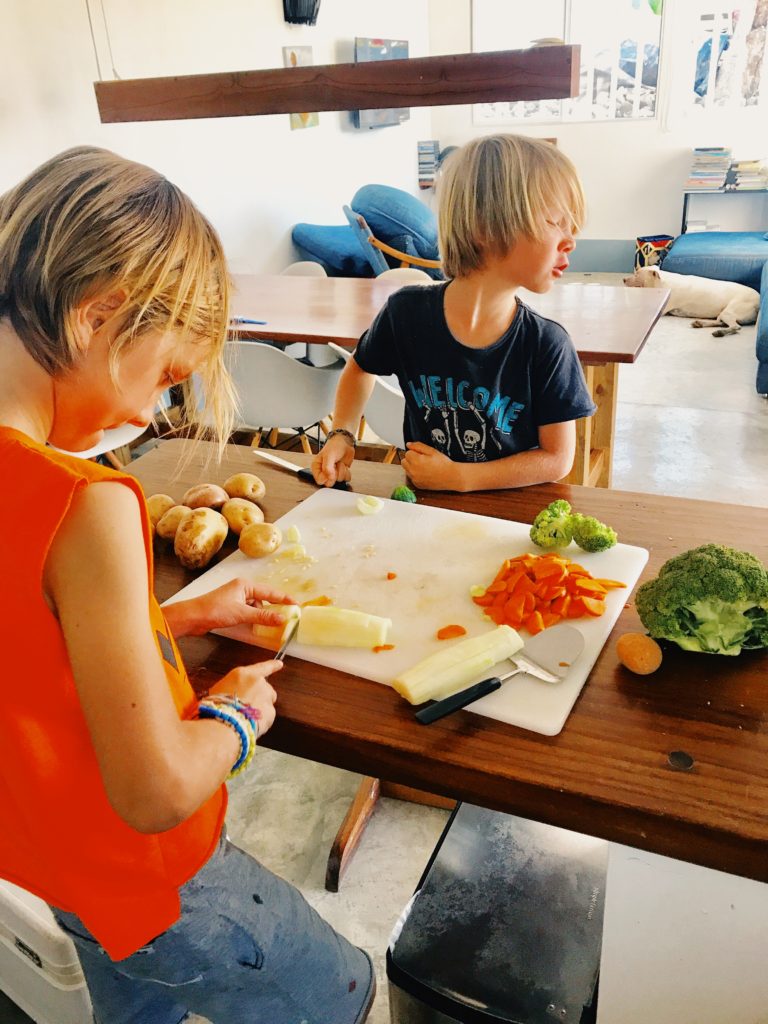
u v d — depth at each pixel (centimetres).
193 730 71
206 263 64
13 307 58
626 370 472
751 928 87
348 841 166
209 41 418
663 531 123
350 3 555
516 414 149
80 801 71
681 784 77
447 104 236
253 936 94
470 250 130
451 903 112
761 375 412
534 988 101
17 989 133
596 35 662
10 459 57
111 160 61
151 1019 115
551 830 122
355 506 135
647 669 91
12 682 64
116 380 63
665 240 668
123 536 59
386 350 157
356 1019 113
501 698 90
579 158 705
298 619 103
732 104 646
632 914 92
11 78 313
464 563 116
